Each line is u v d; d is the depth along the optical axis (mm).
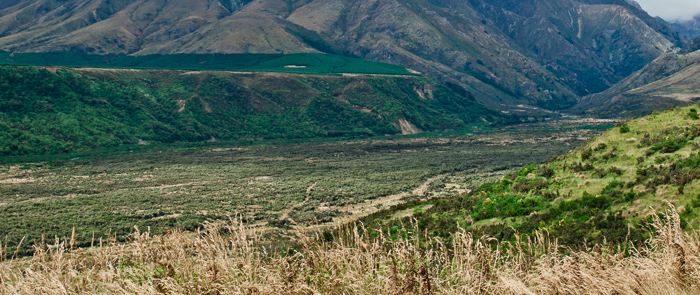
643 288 6352
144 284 6031
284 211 42500
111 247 7035
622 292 6133
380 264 6312
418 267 5934
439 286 6008
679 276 6367
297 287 5812
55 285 6242
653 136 23734
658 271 6488
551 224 19484
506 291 6008
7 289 6461
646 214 16766
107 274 6328
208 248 6301
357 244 6543
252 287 5746
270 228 32719
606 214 18141
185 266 6355
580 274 6352
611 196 19625
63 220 37875
